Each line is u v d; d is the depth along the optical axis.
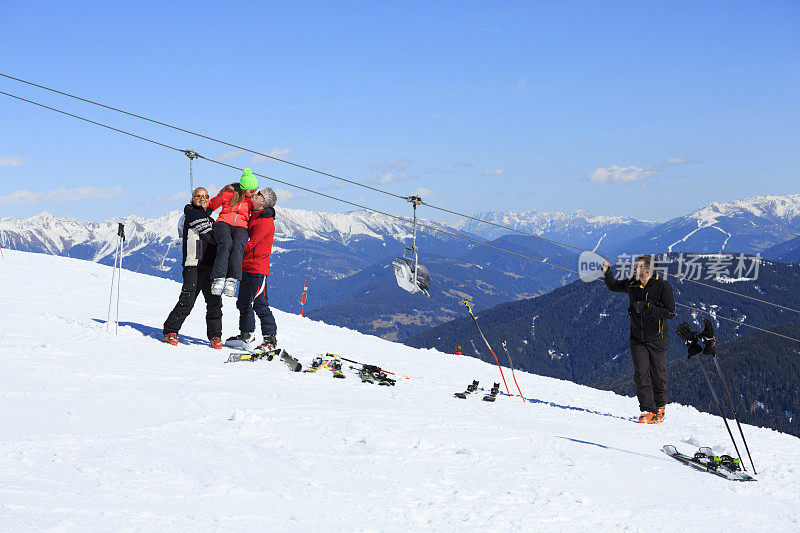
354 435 5.94
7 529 3.10
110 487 3.92
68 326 10.88
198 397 6.80
